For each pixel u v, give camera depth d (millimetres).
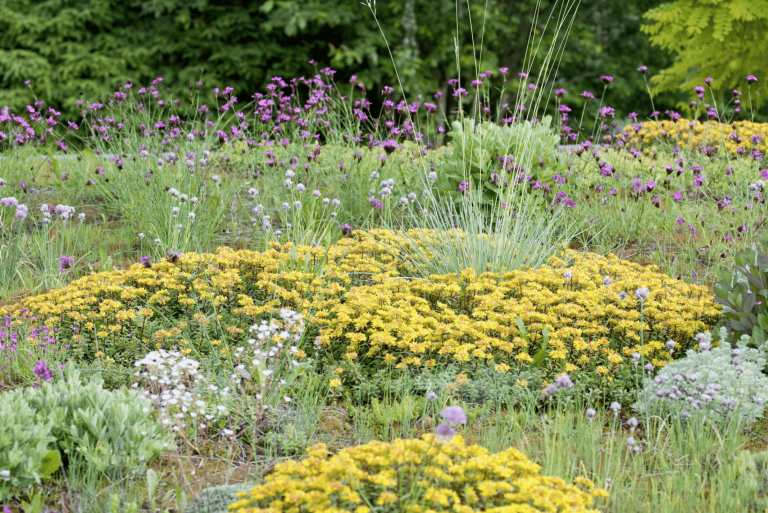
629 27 19781
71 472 3221
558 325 4520
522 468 2734
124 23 17406
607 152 8555
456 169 6977
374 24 17812
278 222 6926
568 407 3924
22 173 7410
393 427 3756
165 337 4371
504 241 5434
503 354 4301
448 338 4422
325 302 4691
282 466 2748
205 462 3477
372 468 2762
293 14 16266
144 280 4934
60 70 15773
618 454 3330
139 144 7605
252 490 2617
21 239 6062
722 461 3328
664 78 13938
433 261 5555
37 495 2922
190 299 4699
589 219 6648
